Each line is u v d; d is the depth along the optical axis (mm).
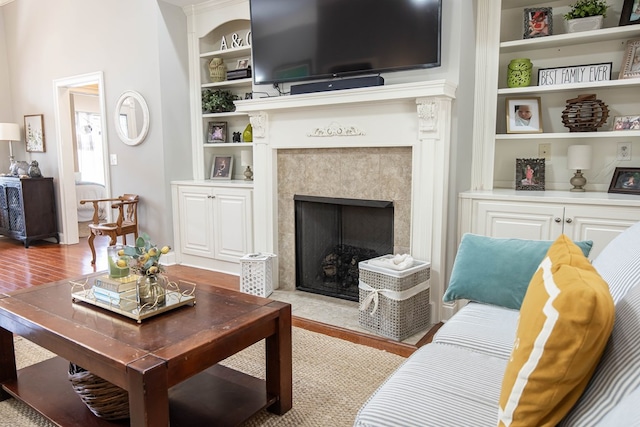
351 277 3422
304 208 3561
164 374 1392
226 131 4512
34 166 5340
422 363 1415
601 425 772
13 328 1794
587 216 2533
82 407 1808
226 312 1810
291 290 3631
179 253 4480
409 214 3008
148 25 4234
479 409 1156
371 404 1227
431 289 2918
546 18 2957
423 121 2768
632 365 813
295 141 3406
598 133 2779
